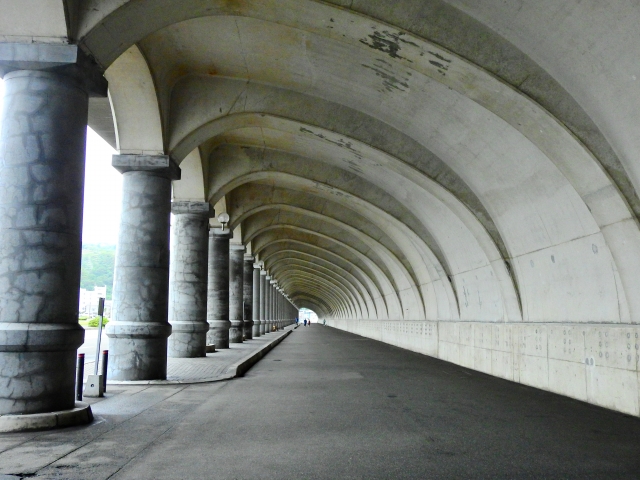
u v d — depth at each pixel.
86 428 7.24
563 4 7.29
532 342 12.52
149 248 12.36
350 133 14.29
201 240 18.48
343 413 8.75
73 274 7.70
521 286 13.57
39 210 7.45
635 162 8.34
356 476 5.25
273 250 40.25
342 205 25.25
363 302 47.09
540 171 10.64
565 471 5.50
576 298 11.16
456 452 6.25
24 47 7.64
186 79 13.62
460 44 8.92
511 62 8.85
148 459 5.75
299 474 5.29
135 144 12.64
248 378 13.65
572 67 8.22
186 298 18.16
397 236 23.17
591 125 8.68
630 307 9.41
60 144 7.69
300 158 20.00
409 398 10.47
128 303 12.16
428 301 23.91
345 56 11.26
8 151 7.55
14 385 7.14
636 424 8.07
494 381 13.47
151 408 8.91
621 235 9.02
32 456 5.76
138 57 11.37
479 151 12.02
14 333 7.07
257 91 13.97
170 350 18.14
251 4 9.20
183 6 8.97
